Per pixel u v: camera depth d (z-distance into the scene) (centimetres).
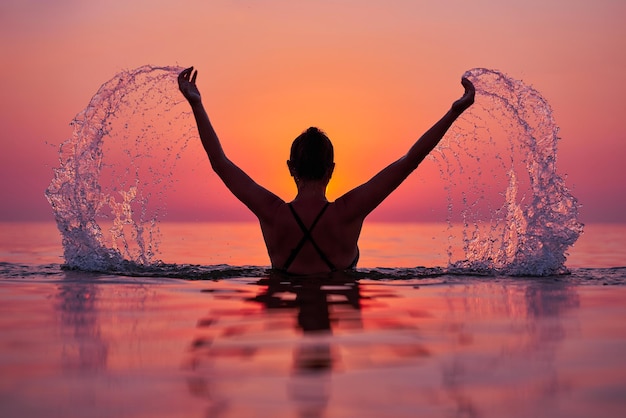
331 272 335
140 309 239
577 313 230
